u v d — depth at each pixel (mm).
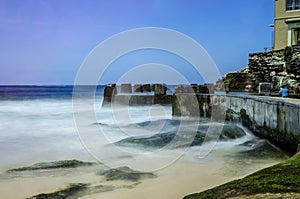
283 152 11164
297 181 4477
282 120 11805
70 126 17094
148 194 6746
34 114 23547
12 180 7652
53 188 7051
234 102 17484
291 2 31750
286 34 32094
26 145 12242
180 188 7152
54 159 10016
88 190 6852
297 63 25281
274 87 26250
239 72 31781
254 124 14703
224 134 13680
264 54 30578
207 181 7727
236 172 8570
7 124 18375
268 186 4438
